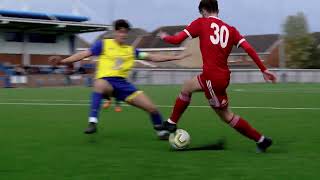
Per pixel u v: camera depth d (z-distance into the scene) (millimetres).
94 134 9742
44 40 66812
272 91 32188
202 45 7332
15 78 49688
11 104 19094
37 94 28250
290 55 108125
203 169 6102
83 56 8852
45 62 66750
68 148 7848
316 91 32156
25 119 12961
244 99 22812
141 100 8945
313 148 7910
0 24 59125
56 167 6219
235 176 5695
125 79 8984
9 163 6480
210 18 7309
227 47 7250
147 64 81562
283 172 5910
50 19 61344
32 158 6871
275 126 11336
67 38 68562
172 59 9133
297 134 9812
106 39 8945
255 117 13703
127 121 12719
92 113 8648
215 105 7414
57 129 10625
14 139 8922
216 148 7859
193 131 10391
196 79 7555
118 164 6430
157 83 54906
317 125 11531
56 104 19188
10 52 63750
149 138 9258
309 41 108188
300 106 18078
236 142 8633
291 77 62156
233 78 59281
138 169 6102
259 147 7453
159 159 6816
